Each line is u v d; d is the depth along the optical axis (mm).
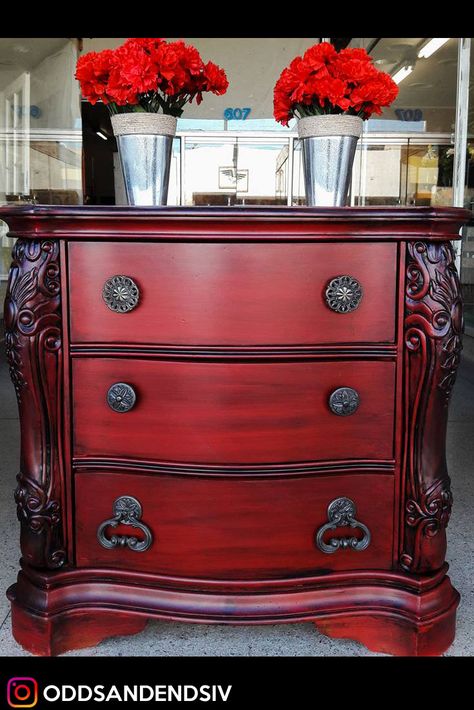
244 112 6914
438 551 1543
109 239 1429
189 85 1669
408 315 1458
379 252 1443
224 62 6750
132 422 1494
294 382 1464
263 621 1480
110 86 1569
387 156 7023
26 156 7348
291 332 1447
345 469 1512
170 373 1463
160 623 1706
